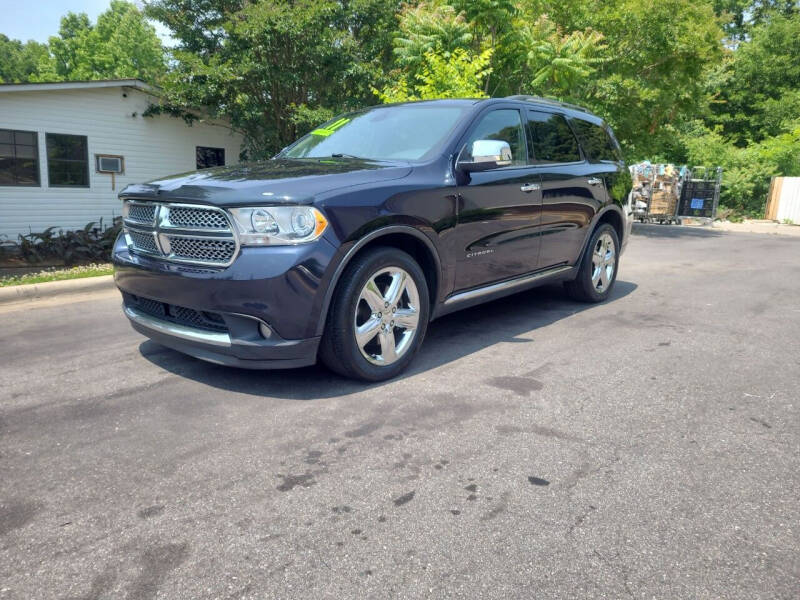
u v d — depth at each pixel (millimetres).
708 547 2109
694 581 1935
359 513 2311
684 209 19234
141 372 3947
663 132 17766
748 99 31359
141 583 1924
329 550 2086
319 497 2422
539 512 2318
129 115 14641
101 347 4562
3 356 4367
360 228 3377
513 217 4535
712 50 15680
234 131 16297
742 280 7777
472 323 5227
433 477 2578
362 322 3623
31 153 13359
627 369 4020
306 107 14336
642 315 5609
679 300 6363
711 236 15258
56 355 4371
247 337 3252
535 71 13516
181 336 3488
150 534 2182
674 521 2266
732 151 25719
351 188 3410
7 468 2674
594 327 5129
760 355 4367
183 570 1985
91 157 14172
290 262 3148
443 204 3889
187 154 15836
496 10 12766
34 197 13500
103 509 2344
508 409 3316
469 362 4133
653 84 15992
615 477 2588
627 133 16969
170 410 3309
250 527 2221
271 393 3547
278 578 1944
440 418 3189
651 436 2998
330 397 3480
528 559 2039
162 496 2438
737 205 24781
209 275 3223
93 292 6914
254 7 13555
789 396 3564
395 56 15242
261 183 3311
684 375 3916
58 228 13891
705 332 5000
